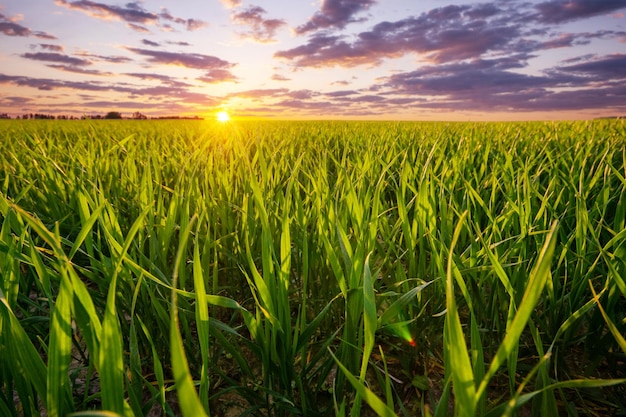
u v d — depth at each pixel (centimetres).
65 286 85
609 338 159
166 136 883
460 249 225
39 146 377
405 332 167
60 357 86
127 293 171
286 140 598
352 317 136
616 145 495
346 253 135
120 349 79
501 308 171
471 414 66
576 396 166
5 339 109
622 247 153
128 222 261
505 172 246
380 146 471
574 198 224
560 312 171
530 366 165
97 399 167
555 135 589
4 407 108
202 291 100
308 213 202
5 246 122
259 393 163
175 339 56
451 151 396
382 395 174
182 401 56
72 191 257
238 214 238
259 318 136
